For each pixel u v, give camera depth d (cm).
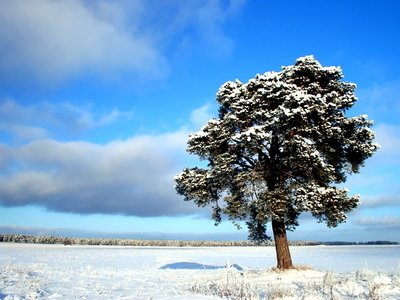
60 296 990
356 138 2109
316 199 1873
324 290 1189
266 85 2016
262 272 2088
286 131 1955
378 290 1043
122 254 6341
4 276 1380
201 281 1909
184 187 2283
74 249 7950
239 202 2045
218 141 2138
